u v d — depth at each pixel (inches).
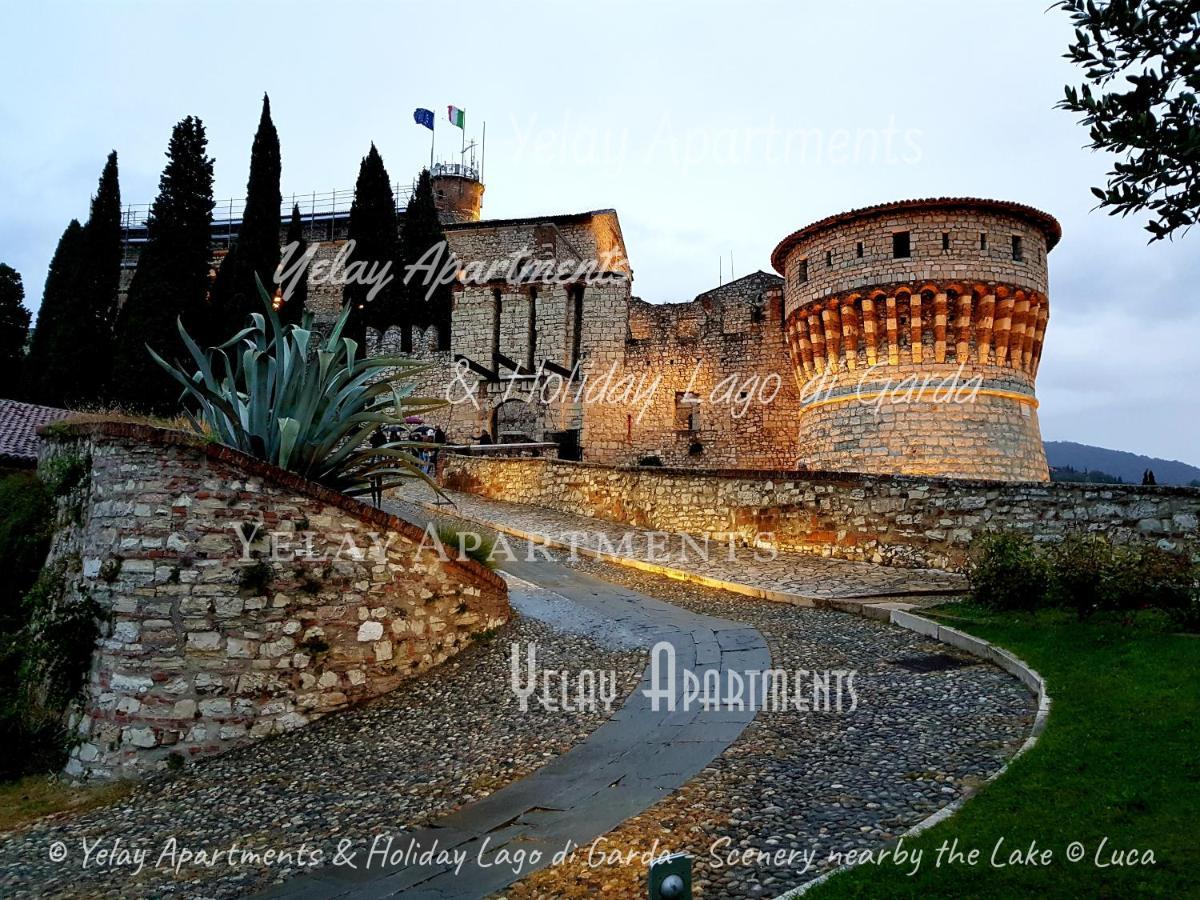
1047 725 277.7
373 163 1800.0
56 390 1412.4
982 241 1085.1
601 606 581.6
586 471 999.6
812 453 1213.1
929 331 1095.0
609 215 1644.9
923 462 1071.0
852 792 248.8
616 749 315.6
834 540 735.1
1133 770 228.4
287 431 452.4
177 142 1475.1
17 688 442.3
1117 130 133.3
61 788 365.1
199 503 393.4
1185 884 168.4
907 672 384.2
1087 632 397.1
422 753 341.7
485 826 259.0
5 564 547.8
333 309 1905.8
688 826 237.0
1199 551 540.4
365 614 431.2
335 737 377.4
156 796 336.8
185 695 374.9
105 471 415.2
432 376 1646.2
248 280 1489.9
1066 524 603.8
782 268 1325.0
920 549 677.9
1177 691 289.3
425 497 1117.1
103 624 392.2
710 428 1488.7
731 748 300.8
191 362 1360.7
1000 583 481.7
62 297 1651.1
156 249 1409.9
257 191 1550.2
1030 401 1126.4
